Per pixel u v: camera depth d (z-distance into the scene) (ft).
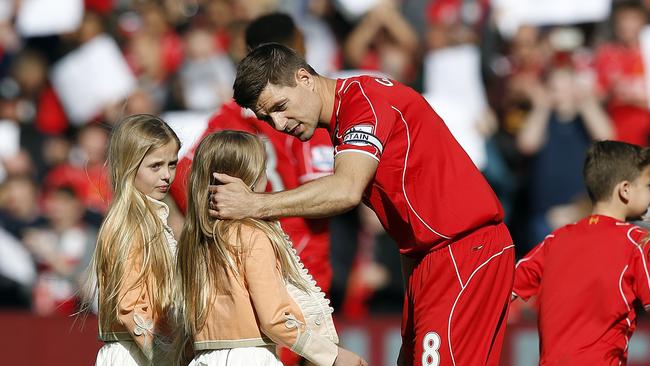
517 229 104.99
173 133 58.70
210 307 52.80
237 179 52.21
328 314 53.83
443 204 54.95
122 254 55.47
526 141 105.09
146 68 123.75
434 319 55.36
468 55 112.27
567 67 106.52
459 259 55.26
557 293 59.72
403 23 117.19
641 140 105.19
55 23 131.54
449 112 105.81
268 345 52.95
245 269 51.96
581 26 111.65
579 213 101.50
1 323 98.94
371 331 91.25
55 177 116.06
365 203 57.41
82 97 122.83
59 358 97.04
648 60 107.96
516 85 107.65
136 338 55.01
